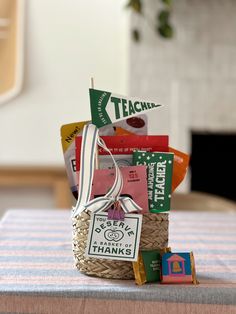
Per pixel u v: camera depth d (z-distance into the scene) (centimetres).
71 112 287
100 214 87
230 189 293
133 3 259
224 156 290
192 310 80
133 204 85
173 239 122
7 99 282
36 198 288
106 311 80
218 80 285
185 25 281
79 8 283
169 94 282
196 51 282
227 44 284
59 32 283
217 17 283
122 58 286
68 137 92
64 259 100
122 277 87
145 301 80
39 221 140
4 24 274
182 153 92
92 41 285
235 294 80
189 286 83
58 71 285
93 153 86
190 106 284
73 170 92
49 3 282
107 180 88
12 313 80
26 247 109
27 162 286
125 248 85
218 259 103
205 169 290
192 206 196
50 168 277
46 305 79
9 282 84
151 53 279
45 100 285
